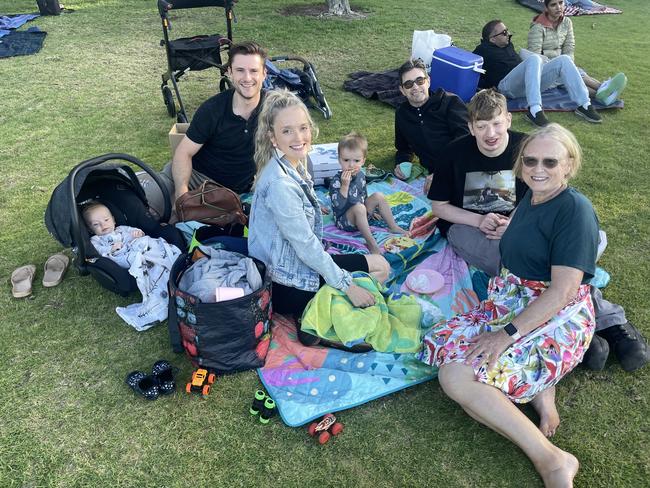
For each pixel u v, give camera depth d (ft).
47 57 27.68
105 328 11.48
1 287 12.57
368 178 16.89
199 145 14.23
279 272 10.66
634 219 15.06
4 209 15.53
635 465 8.71
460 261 13.02
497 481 8.52
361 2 39.83
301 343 10.91
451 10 38.04
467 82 21.16
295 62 27.22
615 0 42.88
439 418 9.56
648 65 27.17
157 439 9.16
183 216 12.73
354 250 13.51
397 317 11.24
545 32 22.62
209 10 36.45
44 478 8.57
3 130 20.25
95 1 38.63
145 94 23.41
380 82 24.31
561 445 9.04
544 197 9.04
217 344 9.96
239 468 8.71
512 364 8.78
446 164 12.44
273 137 10.12
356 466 8.75
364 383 10.06
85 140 19.49
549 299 8.59
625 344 10.20
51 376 10.36
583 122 20.90
